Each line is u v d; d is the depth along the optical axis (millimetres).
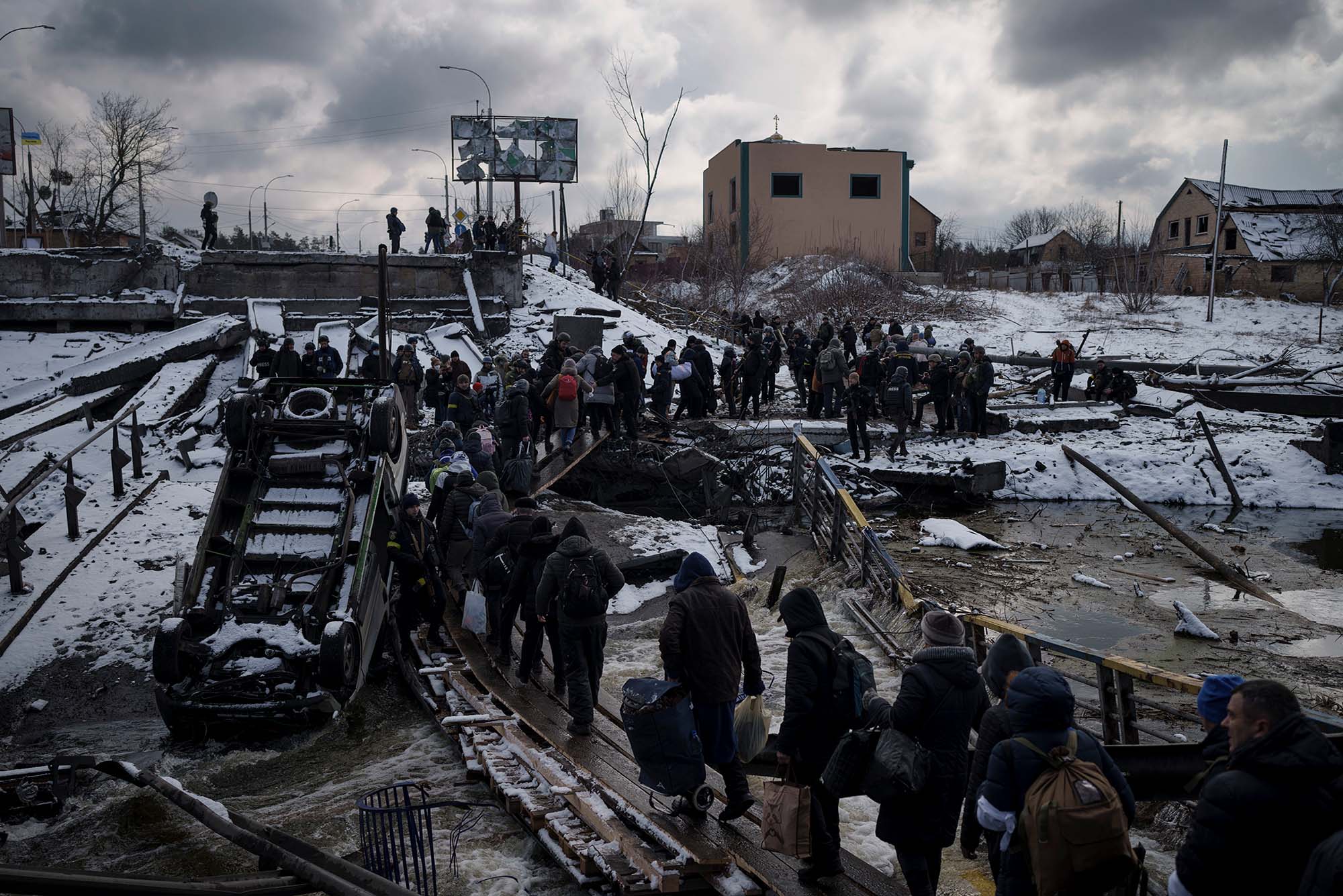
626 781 6348
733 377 23016
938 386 22000
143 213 41719
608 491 18141
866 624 10711
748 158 53219
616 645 10766
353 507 10164
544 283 35281
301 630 8914
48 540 13422
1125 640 10430
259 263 29281
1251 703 3049
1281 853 2914
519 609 11117
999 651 4422
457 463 11500
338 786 7203
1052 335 41344
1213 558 13891
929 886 4418
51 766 7055
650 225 72812
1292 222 56938
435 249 33312
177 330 25516
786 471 19172
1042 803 3479
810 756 4785
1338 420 21531
